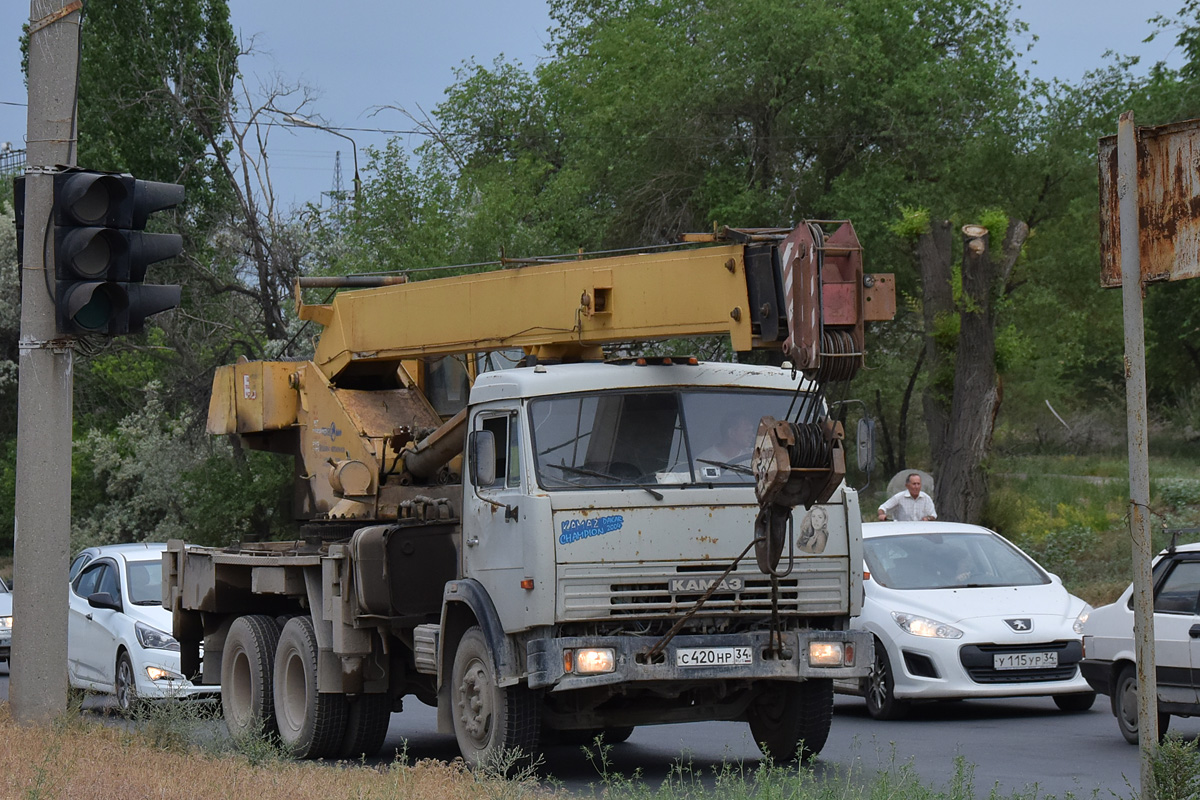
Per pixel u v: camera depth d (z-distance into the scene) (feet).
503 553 96.02
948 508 227.81
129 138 358.64
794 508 97.04
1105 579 209.46
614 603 92.94
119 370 422.82
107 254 100.07
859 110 340.39
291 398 135.03
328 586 111.14
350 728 115.55
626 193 364.38
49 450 108.58
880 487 398.42
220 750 103.86
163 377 394.73
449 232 322.14
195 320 347.15
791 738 104.01
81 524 382.01
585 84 434.30
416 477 121.08
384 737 116.78
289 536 320.09
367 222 333.01
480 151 506.89
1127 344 56.95
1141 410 56.65
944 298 238.07
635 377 98.12
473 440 99.25
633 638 92.48
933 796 74.02
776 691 105.70
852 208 335.06
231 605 133.69
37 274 107.34
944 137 350.84
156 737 104.99
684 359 101.09
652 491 94.27
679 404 98.22
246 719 124.06
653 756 114.62
